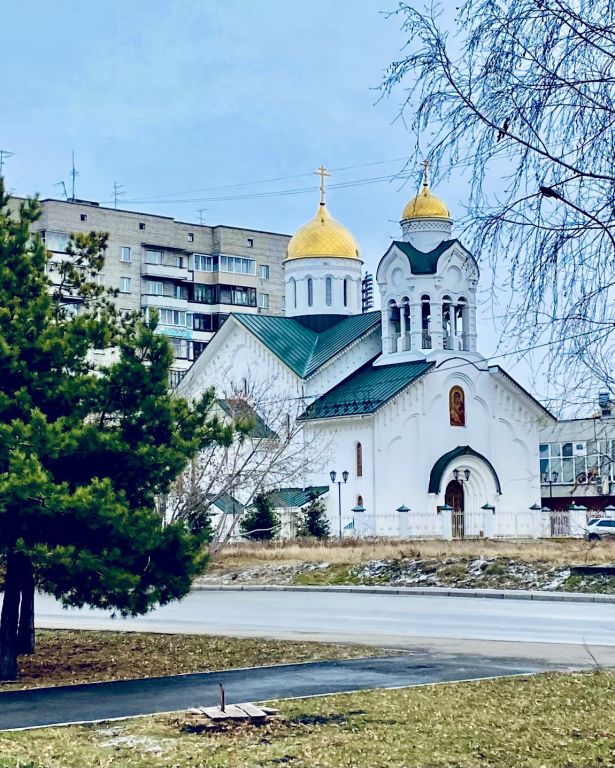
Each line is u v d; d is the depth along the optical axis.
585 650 19.42
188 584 18.56
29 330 18.08
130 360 18.62
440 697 14.23
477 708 13.49
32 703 14.56
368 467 64.31
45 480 16.66
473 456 65.94
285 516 62.50
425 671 16.78
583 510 62.19
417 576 38.06
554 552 40.12
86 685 16.19
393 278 68.69
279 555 46.97
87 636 22.83
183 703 14.30
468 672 16.66
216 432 19.80
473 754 11.32
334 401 67.44
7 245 18.75
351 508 64.56
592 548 40.03
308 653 19.31
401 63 11.20
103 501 17.03
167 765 11.00
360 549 46.62
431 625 25.14
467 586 35.78
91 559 17.16
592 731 12.30
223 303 105.12
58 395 17.98
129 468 18.31
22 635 20.36
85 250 22.66
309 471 60.34
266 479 60.38
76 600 18.42
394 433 64.94
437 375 66.56
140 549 17.69
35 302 18.39
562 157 10.85
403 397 65.31
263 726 12.67
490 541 53.62
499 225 11.02
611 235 10.67
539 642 20.94
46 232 95.88
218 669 17.91
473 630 23.80
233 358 73.94
